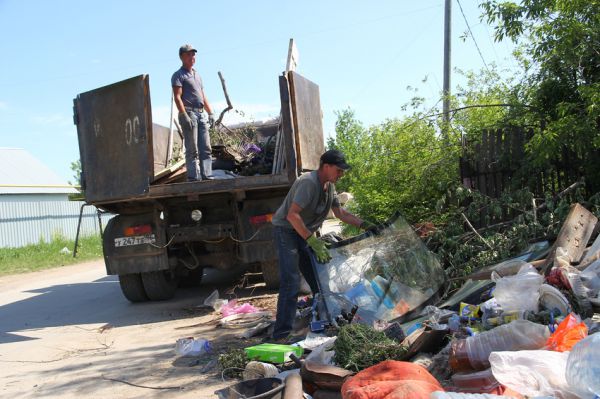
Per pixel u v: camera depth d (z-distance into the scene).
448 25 15.62
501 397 2.54
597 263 4.21
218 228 7.48
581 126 6.04
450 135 9.18
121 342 5.84
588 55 6.64
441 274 5.43
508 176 7.39
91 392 4.24
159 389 4.14
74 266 16.20
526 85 7.89
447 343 3.81
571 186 6.39
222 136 8.96
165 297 8.21
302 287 7.12
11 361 5.42
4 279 14.03
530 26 7.21
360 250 5.15
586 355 2.62
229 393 3.25
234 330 5.81
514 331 3.20
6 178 28.89
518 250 5.91
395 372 3.00
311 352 3.98
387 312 4.80
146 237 7.55
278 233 5.07
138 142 7.03
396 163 9.57
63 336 6.42
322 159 4.91
